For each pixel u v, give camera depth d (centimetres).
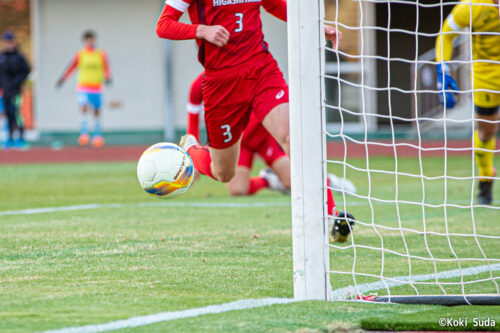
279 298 1048
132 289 1108
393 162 4822
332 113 7194
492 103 2098
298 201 1041
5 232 1816
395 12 7731
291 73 1045
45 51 7512
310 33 1044
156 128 7550
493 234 1838
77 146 6938
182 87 7481
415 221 2127
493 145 2241
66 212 2306
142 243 1628
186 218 2155
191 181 1523
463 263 1408
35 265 1326
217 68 1423
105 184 3481
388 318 914
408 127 7575
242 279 1206
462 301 1030
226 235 1778
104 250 1517
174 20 1386
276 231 1861
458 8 1970
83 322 886
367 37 7144
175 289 1113
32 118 7581
